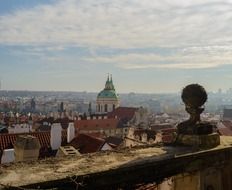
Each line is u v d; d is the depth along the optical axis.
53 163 5.10
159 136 36.88
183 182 6.61
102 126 108.81
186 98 6.92
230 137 7.85
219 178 6.72
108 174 4.90
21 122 88.88
